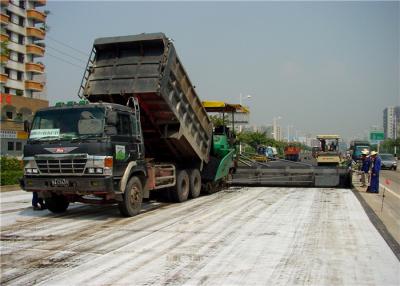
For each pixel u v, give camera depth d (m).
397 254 7.07
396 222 10.01
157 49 11.74
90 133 9.88
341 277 5.87
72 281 5.68
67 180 9.84
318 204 12.97
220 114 17.66
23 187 10.39
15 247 7.52
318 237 8.30
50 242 7.89
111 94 11.71
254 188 18.20
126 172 10.37
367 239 8.15
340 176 18.06
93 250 7.29
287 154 52.41
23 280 5.73
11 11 56.50
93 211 11.80
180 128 12.79
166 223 9.79
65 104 10.58
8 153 45.31
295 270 6.16
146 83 11.38
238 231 8.84
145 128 12.93
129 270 6.15
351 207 12.34
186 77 12.83
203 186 15.69
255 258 6.78
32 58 60.53
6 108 49.06
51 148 10.02
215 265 6.39
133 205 10.79
